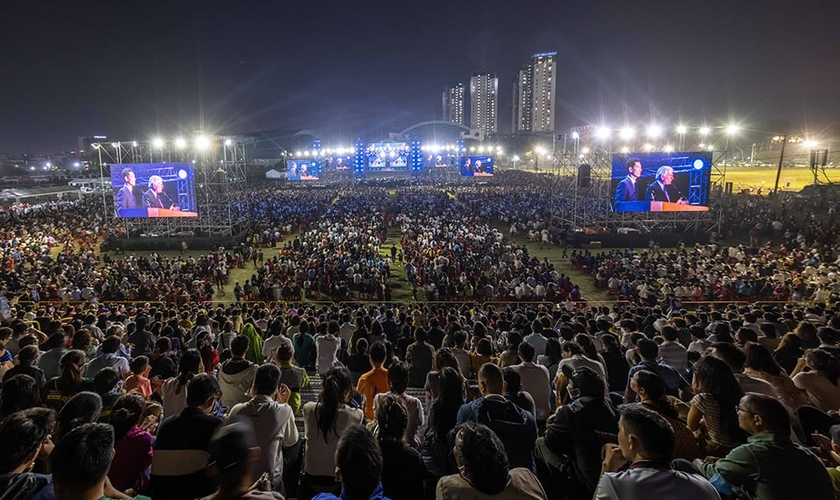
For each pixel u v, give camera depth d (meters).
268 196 66.00
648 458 2.97
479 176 91.50
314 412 4.36
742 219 38.41
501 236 35.16
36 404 4.58
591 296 23.61
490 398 4.33
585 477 3.93
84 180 93.56
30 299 19.92
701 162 34.38
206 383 4.14
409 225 40.38
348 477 2.75
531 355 6.25
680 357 8.16
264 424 4.15
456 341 8.58
